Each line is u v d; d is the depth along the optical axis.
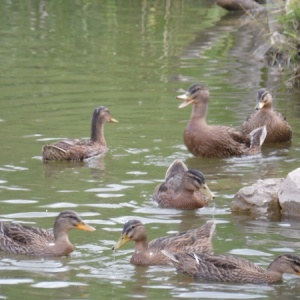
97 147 19.30
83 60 28.30
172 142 20.16
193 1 38.12
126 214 15.46
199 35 31.59
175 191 16.09
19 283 12.63
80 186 16.92
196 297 12.21
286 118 21.98
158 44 30.45
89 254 13.82
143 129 21.00
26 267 13.31
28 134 20.41
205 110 19.52
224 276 12.91
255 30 31.66
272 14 28.20
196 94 19.38
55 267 13.31
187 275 13.13
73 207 15.69
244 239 14.42
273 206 15.84
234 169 18.44
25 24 34.06
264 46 28.25
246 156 19.58
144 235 13.53
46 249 13.81
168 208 15.91
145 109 22.61
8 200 16.02
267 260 13.53
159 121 21.64
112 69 27.06
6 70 26.98
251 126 20.58
